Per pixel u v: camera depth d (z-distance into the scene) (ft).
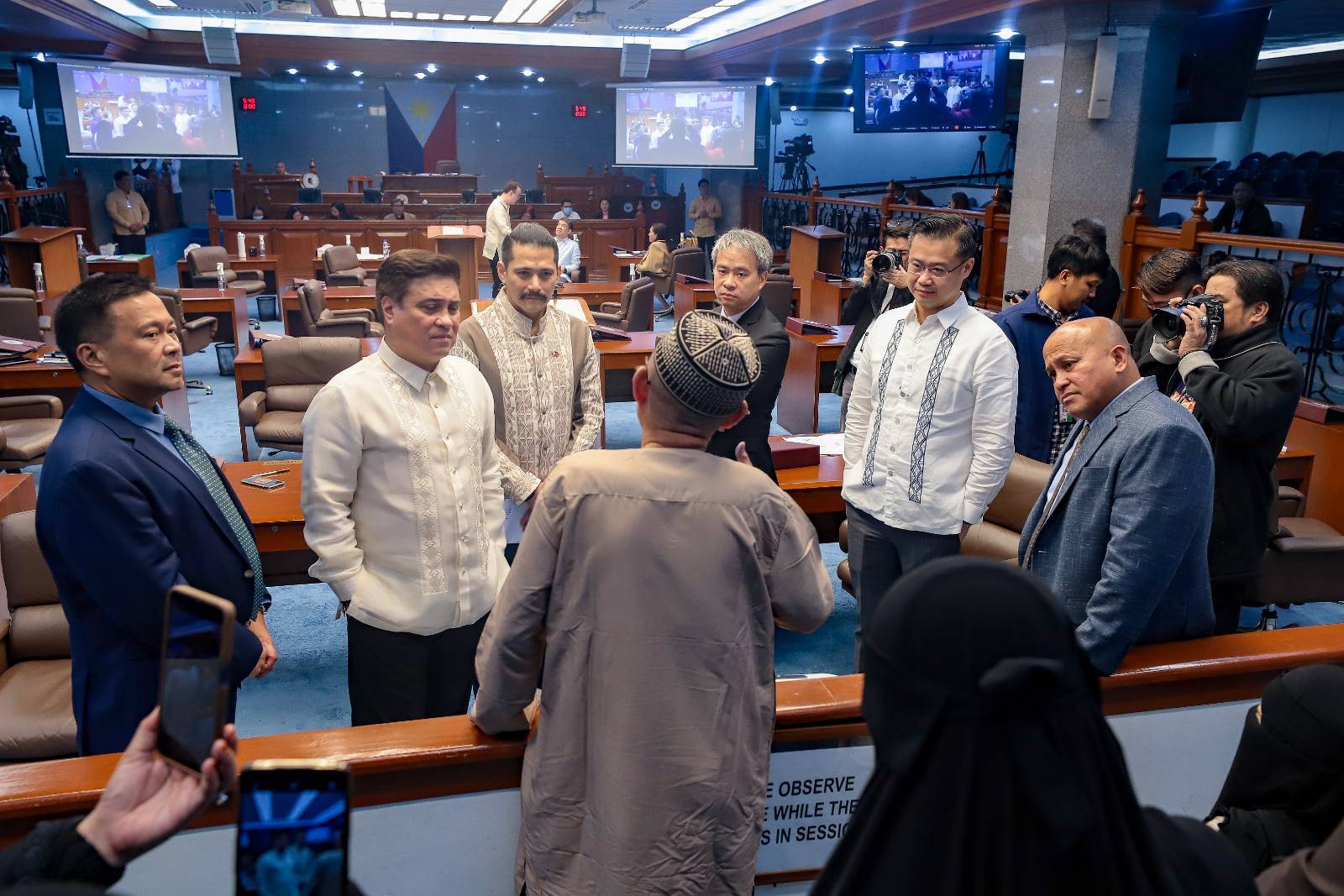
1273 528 11.40
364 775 5.53
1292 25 38.58
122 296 6.16
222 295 27.32
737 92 50.65
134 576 6.01
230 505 7.06
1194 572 6.77
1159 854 2.35
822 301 30.35
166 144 46.57
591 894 4.91
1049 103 28.76
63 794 5.07
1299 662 6.69
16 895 2.53
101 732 6.33
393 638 7.50
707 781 4.74
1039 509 7.31
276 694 11.44
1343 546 11.38
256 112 61.87
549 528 4.81
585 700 4.87
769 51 44.21
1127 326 18.65
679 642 4.70
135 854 3.16
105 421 6.27
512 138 65.67
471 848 5.84
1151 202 29.12
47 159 49.14
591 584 4.75
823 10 37.09
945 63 35.22
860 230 42.52
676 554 4.68
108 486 5.96
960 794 2.23
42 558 9.71
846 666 12.18
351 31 46.98
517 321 9.41
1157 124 28.53
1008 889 2.20
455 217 48.73
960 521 8.99
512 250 9.15
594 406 10.02
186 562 6.53
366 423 7.22
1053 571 6.97
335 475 7.23
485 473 7.96
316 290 25.36
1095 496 6.52
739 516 4.75
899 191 40.81
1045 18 28.19
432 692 7.94
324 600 14.05
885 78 36.60
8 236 28.45
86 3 38.27
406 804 5.65
